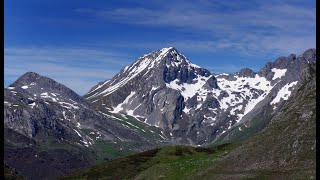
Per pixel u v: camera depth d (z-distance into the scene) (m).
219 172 116.12
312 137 106.88
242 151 123.06
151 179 132.25
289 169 102.06
